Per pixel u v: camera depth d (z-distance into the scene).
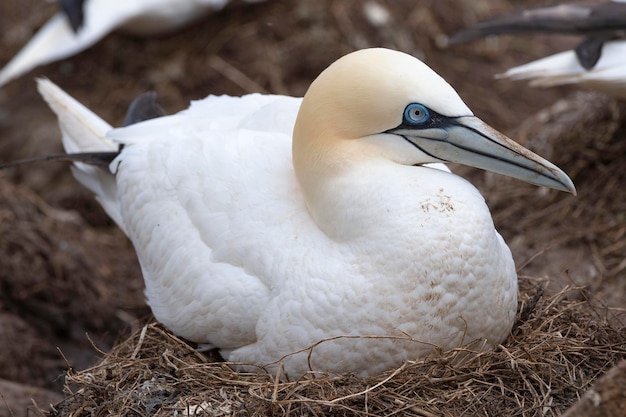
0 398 12.86
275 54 19.55
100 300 15.58
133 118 12.89
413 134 9.73
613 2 14.57
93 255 16.58
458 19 20.06
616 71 14.05
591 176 15.17
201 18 20.16
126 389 10.16
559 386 9.71
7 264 15.47
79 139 13.16
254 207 10.29
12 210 16.62
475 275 9.43
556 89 19.27
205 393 9.81
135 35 20.20
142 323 13.62
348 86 9.63
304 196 10.12
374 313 9.48
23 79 20.17
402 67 9.62
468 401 9.48
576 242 14.46
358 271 9.52
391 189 9.53
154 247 11.05
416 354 9.65
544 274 14.07
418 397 9.52
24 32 21.25
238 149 10.78
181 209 10.83
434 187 9.53
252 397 9.67
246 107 11.84
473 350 9.84
